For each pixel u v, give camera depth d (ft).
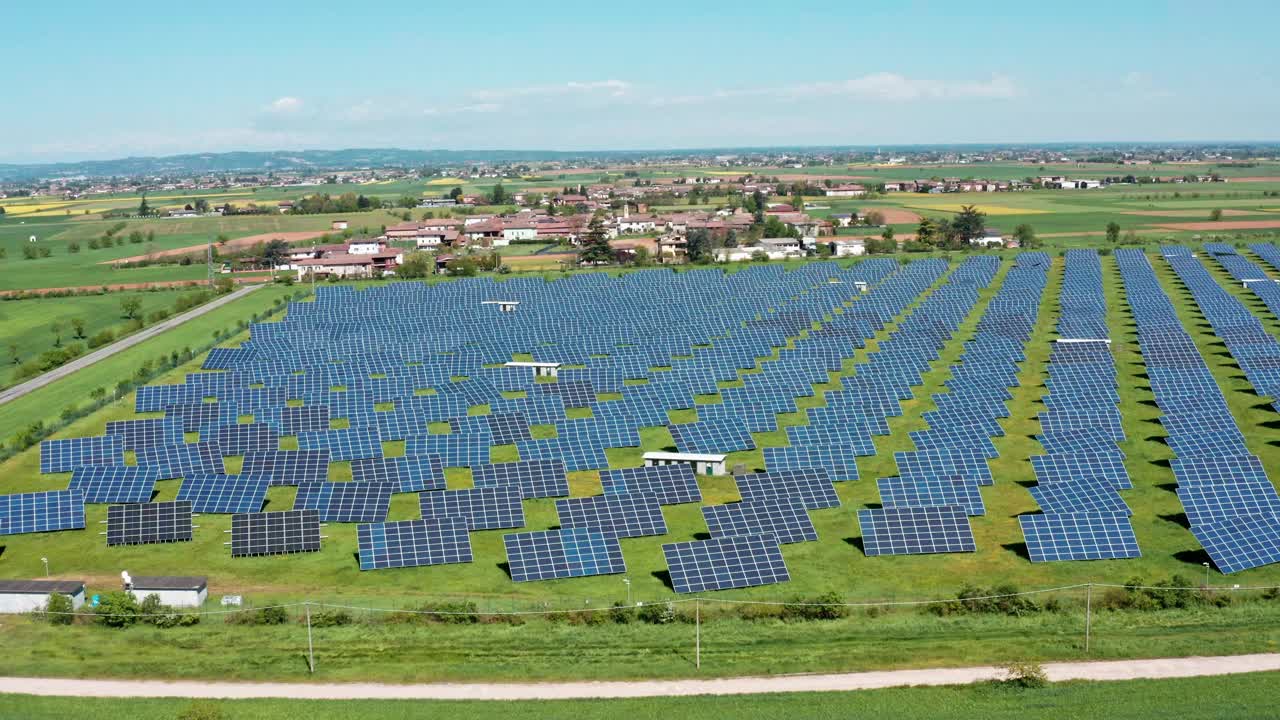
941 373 437.17
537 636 207.72
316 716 176.04
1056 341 482.69
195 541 265.54
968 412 358.43
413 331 541.75
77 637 208.13
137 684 188.24
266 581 240.73
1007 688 181.16
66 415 390.42
